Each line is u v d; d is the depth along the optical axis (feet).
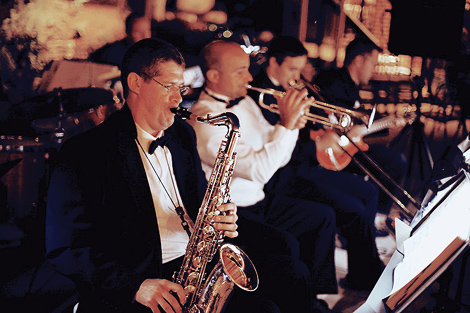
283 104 10.37
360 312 6.91
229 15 14.30
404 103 17.22
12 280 10.17
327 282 11.25
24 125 12.91
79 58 13.17
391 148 15.46
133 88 6.77
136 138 6.81
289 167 11.78
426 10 15.93
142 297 5.93
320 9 15.81
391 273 7.25
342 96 12.87
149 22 13.34
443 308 9.91
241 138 10.55
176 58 6.79
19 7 12.58
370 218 12.69
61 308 9.45
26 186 12.30
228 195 7.41
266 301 7.17
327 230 11.12
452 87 18.39
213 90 10.37
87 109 12.68
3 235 11.76
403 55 17.51
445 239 6.29
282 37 11.14
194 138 7.64
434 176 8.63
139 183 6.55
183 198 7.27
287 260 9.20
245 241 9.71
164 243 7.00
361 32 16.49
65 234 6.08
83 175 6.20
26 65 12.80
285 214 11.18
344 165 12.55
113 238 6.41
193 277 6.83
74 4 12.92
